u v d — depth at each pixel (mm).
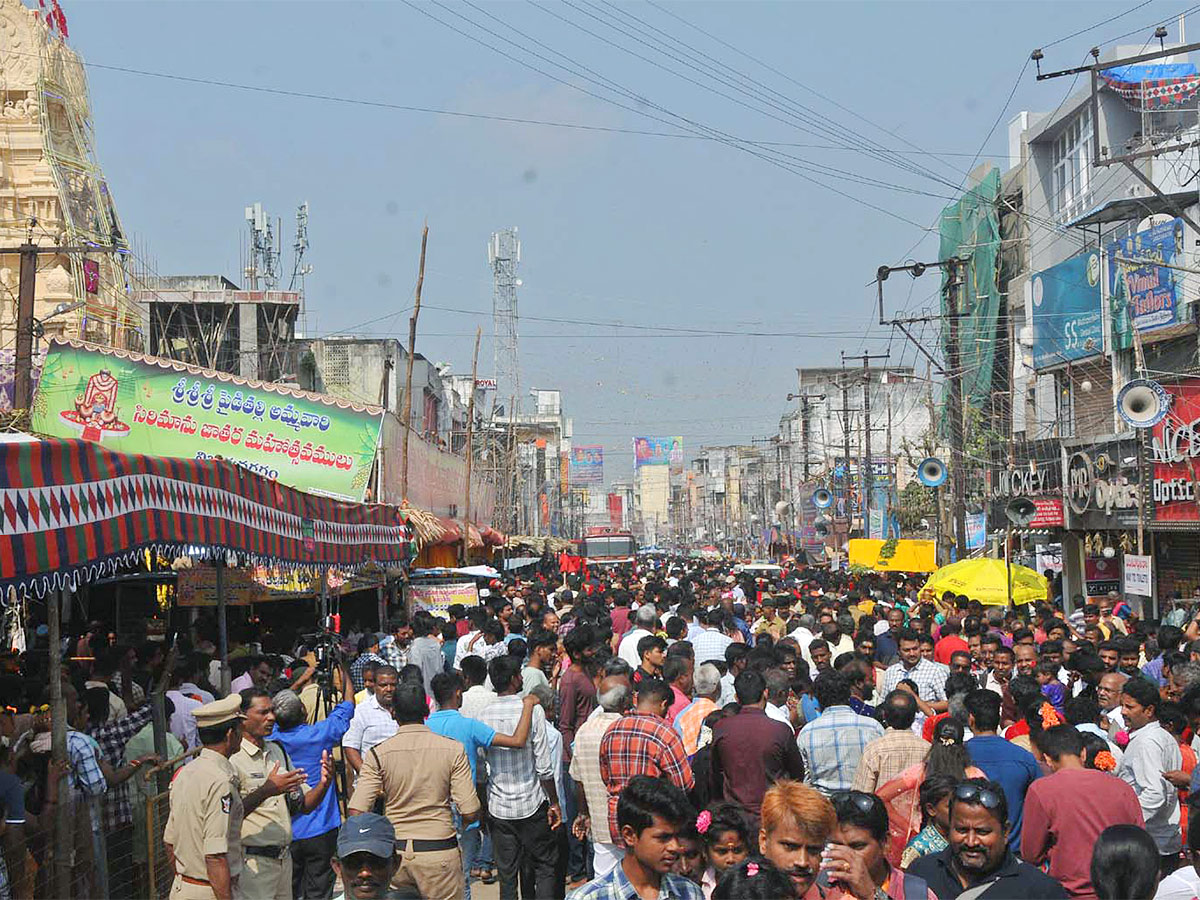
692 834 4711
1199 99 27047
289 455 18562
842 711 8422
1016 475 30484
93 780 7895
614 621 18703
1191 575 24750
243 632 19703
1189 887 5504
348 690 13133
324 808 8922
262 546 11234
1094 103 23062
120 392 18641
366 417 18625
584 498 129625
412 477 30094
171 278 44312
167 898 8531
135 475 8266
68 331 29672
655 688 8133
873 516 49750
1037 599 21656
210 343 40562
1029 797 6449
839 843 5055
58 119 32406
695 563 68438
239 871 6836
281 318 41250
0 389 24547
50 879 7285
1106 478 25859
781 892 4219
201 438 18609
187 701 10328
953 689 9297
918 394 67625
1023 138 34594
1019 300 35062
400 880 7477
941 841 6324
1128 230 28891
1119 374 26875
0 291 29828
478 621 15016
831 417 75062
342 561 14758
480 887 10617
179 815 6602
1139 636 14727
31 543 6785
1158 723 8000
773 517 89062
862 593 22500
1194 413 23094
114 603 19250
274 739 8750
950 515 38938
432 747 7645
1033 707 8500
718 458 140000
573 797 10742
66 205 30859
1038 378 32406
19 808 7250
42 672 11953
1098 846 4961
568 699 10797
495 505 57375
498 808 9094
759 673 8328
